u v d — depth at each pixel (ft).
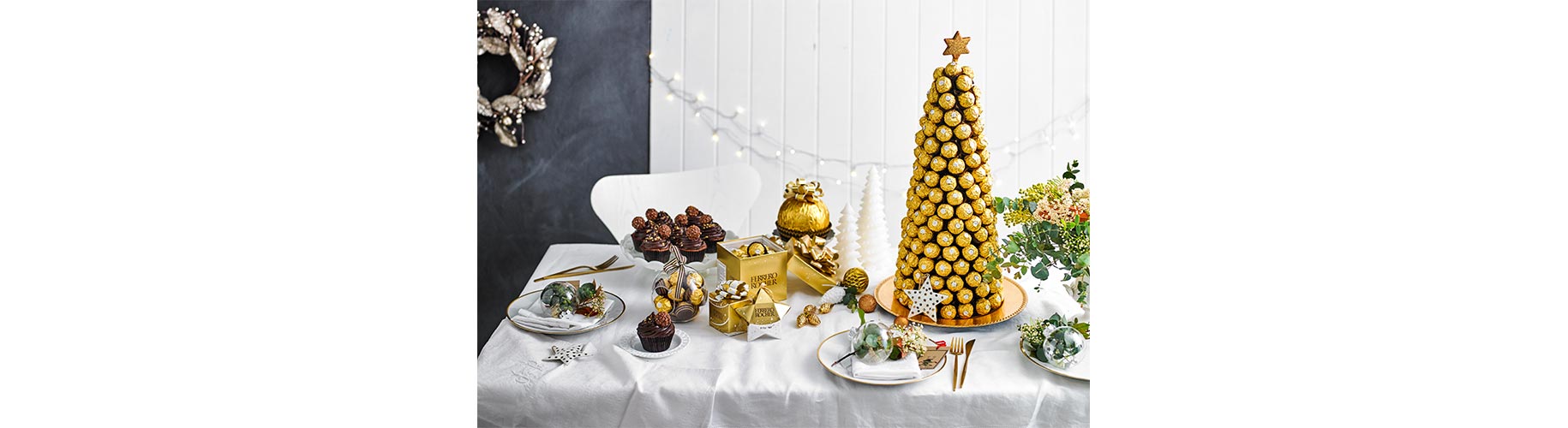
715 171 6.22
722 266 5.76
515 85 6.22
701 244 5.97
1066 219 5.32
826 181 6.15
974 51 5.94
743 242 5.87
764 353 5.25
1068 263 5.47
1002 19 5.92
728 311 5.41
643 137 6.22
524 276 6.18
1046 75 5.91
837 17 6.02
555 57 6.15
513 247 6.21
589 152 6.23
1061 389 5.08
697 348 5.30
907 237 5.57
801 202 5.94
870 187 5.89
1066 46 5.88
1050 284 5.81
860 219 5.93
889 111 6.07
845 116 6.09
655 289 5.58
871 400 5.02
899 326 5.29
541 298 5.68
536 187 6.23
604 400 5.09
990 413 5.03
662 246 5.91
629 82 6.18
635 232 6.12
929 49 5.99
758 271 5.64
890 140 6.10
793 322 5.55
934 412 5.02
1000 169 5.94
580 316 5.55
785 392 5.01
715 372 5.10
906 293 5.58
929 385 5.01
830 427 5.04
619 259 6.27
